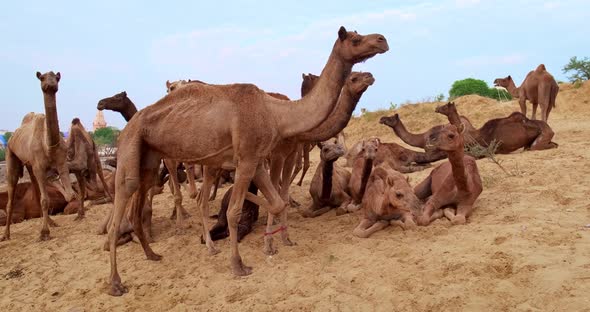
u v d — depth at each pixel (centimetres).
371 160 789
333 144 823
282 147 735
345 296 529
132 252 808
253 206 849
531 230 620
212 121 636
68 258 820
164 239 870
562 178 899
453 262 554
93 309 601
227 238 820
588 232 595
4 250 917
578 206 710
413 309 477
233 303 564
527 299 455
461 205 749
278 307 530
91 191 1327
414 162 1277
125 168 661
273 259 686
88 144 1165
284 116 641
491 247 585
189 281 650
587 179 869
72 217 1177
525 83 1773
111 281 644
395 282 539
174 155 680
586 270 481
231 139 635
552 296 447
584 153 1154
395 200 709
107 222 955
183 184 1409
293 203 1043
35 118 964
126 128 684
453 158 692
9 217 1009
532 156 1196
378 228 749
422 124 2362
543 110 1697
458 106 2512
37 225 1120
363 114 2631
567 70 3444
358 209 902
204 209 773
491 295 472
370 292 527
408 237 689
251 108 632
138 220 738
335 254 665
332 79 618
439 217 752
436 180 825
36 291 693
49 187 1263
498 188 891
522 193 828
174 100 675
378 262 604
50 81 845
